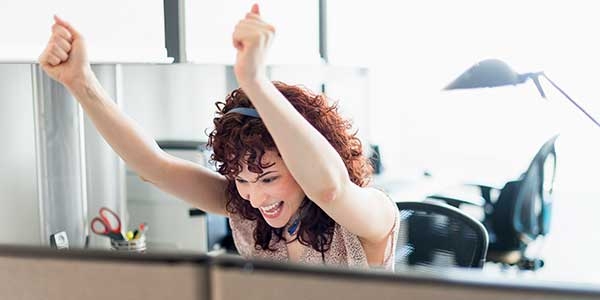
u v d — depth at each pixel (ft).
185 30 8.14
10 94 6.88
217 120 3.92
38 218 7.06
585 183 13.56
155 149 4.35
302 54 11.80
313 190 3.37
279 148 3.20
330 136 4.04
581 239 13.39
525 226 10.91
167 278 2.22
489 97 13.75
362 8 13.46
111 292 2.28
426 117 14.11
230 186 4.31
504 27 13.01
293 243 4.20
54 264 2.32
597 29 12.51
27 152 7.06
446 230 6.09
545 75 8.24
